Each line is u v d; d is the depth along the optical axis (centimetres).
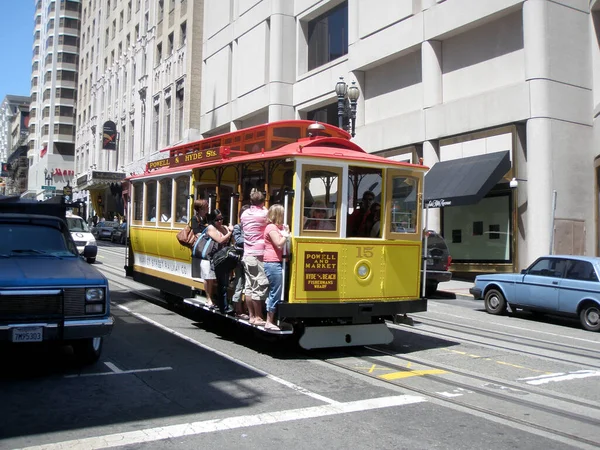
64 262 737
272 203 870
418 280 898
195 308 1176
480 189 1817
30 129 10144
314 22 2961
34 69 10088
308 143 862
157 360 769
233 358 795
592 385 713
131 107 5106
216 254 880
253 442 486
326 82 2733
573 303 1192
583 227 1872
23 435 489
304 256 791
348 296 823
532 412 595
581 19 1919
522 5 1888
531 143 1844
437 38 2184
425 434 517
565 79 1870
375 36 2445
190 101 3891
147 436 493
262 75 3056
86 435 492
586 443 506
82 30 7288
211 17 3716
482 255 2048
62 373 691
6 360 748
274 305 784
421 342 967
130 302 1284
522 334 1102
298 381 687
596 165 1855
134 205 1373
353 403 603
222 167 954
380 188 870
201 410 567
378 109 2517
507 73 1981
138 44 4984
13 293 623
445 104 2136
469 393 660
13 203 891
